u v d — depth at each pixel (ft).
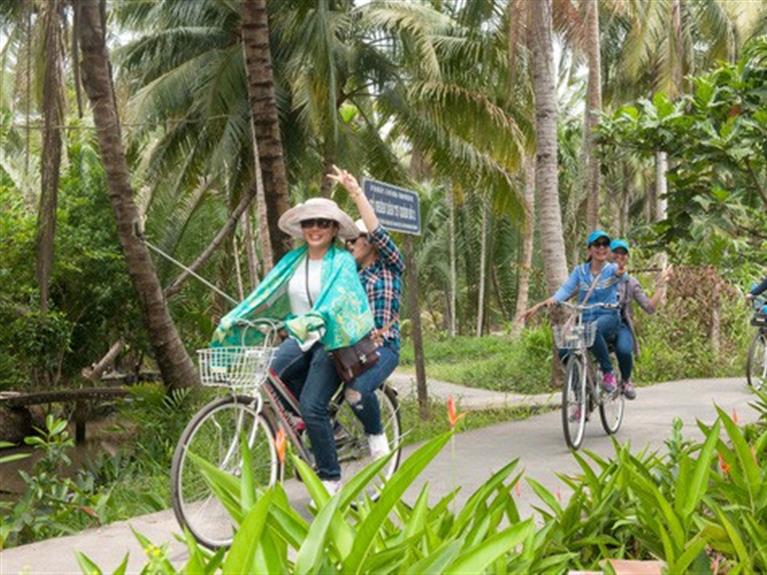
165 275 71.10
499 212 70.64
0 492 40.01
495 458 24.76
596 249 26.86
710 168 19.95
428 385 62.28
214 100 59.31
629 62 80.59
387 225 27.73
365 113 72.54
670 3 80.64
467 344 102.73
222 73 59.36
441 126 65.62
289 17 56.85
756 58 18.40
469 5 55.26
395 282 19.21
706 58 92.63
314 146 68.08
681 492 12.34
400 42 61.62
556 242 44.75
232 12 62.34
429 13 62.03
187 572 8.73
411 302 35.94
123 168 41.27
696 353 51.93
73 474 43.47
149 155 68.69
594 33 63.57
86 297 64.18
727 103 18.62
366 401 18.24
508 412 37.29
